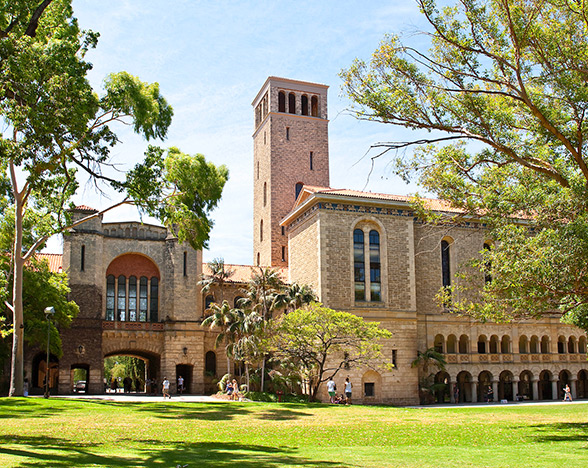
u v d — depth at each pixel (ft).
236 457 50.03
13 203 136.98
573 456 51.67
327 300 161.68
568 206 68.95
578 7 66.08
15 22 70.90
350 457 50.93
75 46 77.36
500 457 50.96
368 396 160.35
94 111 89.56
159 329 182.70
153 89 112.57
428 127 69.72
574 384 183.93
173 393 176.86
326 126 239.91
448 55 69.31
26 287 147.95
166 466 43.57
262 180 237.45
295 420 89.56
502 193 74.18
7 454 47.39
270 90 234.99
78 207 177.58
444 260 179.63
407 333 167.12
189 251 187.83
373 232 171.32
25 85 67.56
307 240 174.40
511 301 76.13
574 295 73.51
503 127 73.36
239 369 181.68
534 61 71.67
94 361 171.22
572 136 73.15
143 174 100.68
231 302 192.34
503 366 176.45
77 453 50.01
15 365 115.03
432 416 100.78
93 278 175.11
